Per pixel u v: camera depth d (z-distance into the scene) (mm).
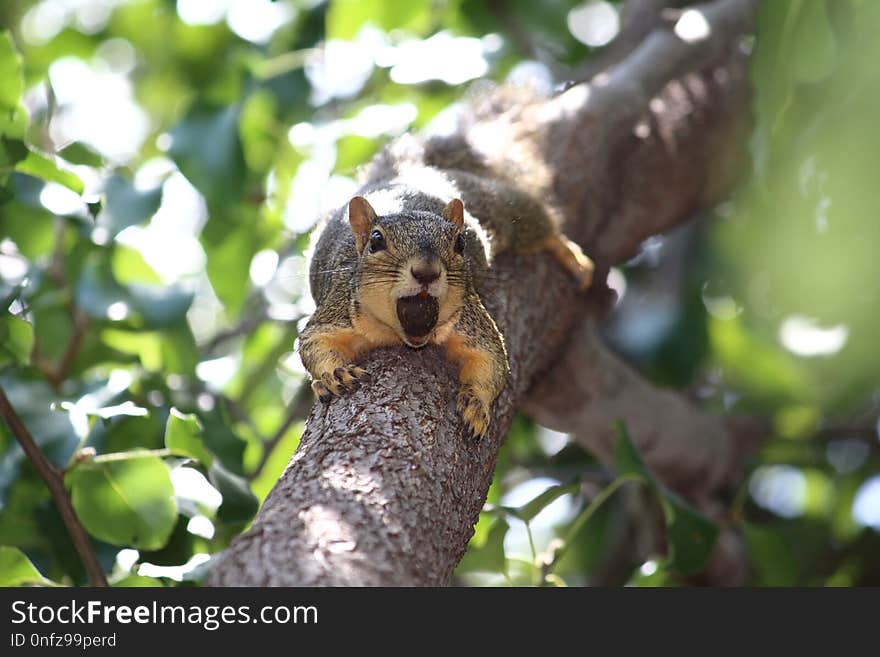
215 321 14211
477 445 6953
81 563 8508
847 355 12023
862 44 8359
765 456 13391
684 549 8680
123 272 10094
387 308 7500
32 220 9875
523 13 12844
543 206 9609
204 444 9023
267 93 11250
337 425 6418
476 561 8953
